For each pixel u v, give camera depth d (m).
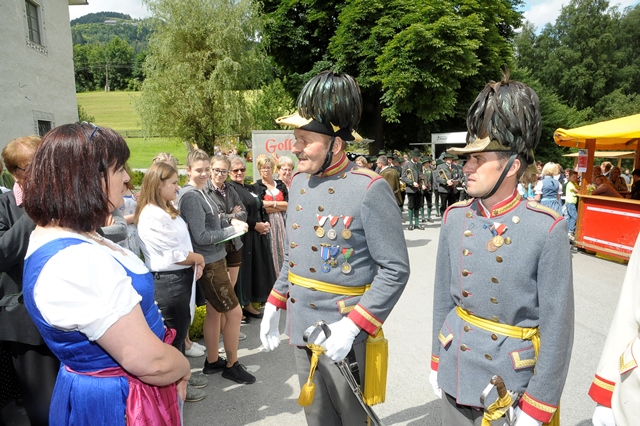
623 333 1.40
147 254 2.64
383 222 1.72
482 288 1.52
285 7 19.97
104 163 1.27
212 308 3.19
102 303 1.15
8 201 2.12
